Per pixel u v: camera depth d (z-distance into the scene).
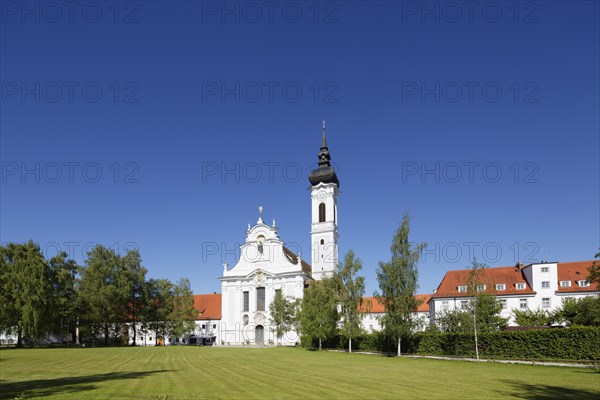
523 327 65.50
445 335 55.81
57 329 88.75
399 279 60.69
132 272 100.00
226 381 30.16
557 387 27.67
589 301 62.00
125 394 24.19
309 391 25.62
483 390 26.31
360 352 67.69
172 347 85.88
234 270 115.31
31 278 78.00
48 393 24.67
